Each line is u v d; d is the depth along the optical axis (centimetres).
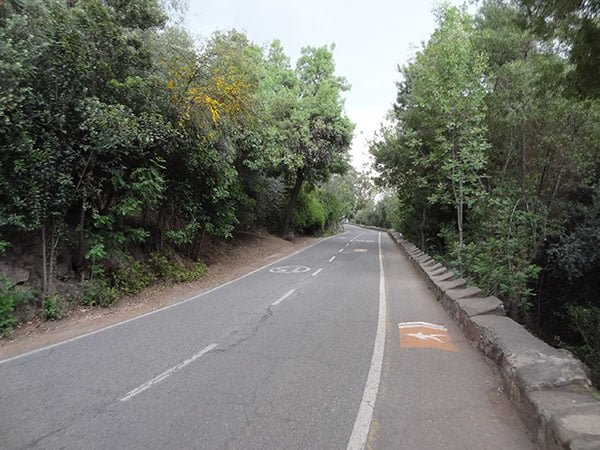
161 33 1141
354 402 405
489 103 1196
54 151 769
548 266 1327
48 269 816
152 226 1238
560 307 1415
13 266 759
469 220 1530
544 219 1127
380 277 1320
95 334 658
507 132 1224
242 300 932
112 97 894
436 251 2281
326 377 470
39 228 797
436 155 1367
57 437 339
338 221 5522
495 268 960
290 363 516
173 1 1209
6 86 673
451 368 505
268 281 1219
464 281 929
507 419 375
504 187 1155
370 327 695
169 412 383
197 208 1269
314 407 394
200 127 1108
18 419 371
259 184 2058
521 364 410
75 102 788
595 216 1223
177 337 636
